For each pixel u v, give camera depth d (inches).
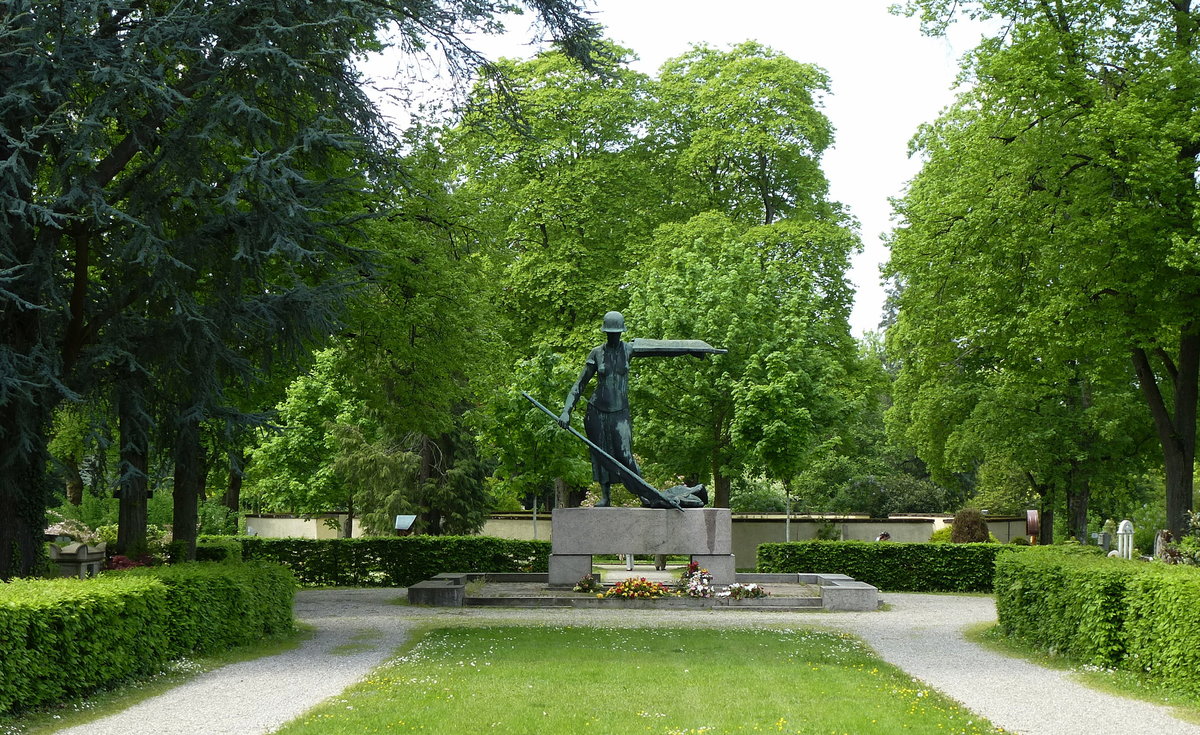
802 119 1393.9
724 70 1454.2
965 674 491.2
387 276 765.9
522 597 785.6
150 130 574.2
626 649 548.7
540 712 378.6
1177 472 922.1
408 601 840.3
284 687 438.0
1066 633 546.9
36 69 522.3
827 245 1360.7
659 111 1483.8
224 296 582.9
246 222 569.0
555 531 824.3
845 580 902.4
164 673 469.7
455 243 967.6
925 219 989.8
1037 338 906.1
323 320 597.3
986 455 1346.0
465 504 1517.0
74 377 574.6
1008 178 893.2
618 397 826.8
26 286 554.3
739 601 778.2
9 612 367.2
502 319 1192.8
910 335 1049.5
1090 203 832.3
